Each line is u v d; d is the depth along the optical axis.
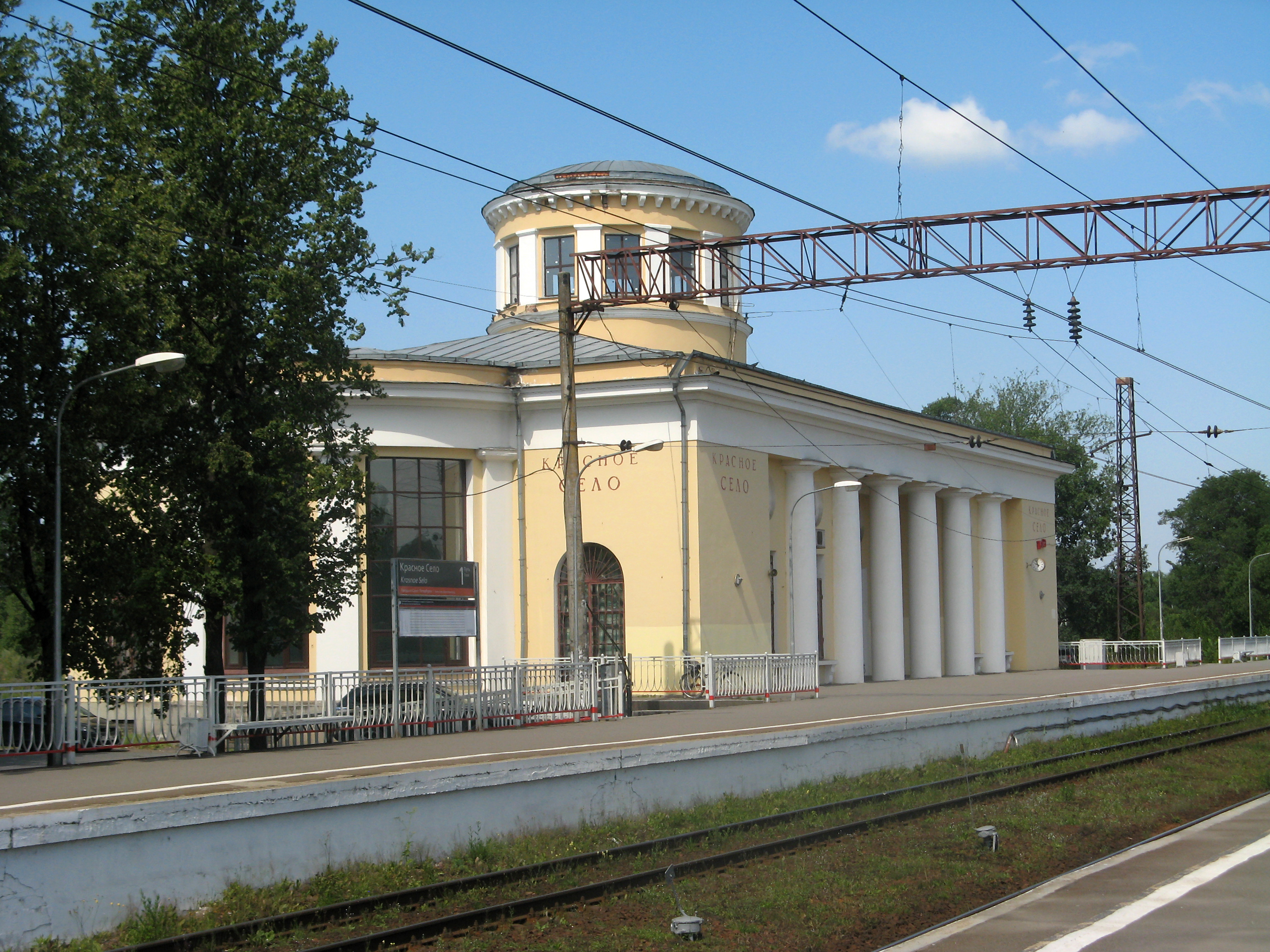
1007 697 29.27
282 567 21.33
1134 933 10.05
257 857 11.87
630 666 31.48
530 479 33.81
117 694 18.27
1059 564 70.19
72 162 19.44
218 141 21.17
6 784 14.16
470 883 11.95
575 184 39.38
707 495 32.38
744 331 41.47
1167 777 20.20
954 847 13.95
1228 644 67.88
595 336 39.03
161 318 20.16
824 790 18.27
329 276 22.33
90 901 10.58
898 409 41.97
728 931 10.60
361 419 32.50
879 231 24.47
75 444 19.38
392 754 17.19
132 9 21.81
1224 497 111.06
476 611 22.83
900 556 41.34
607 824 15.23
